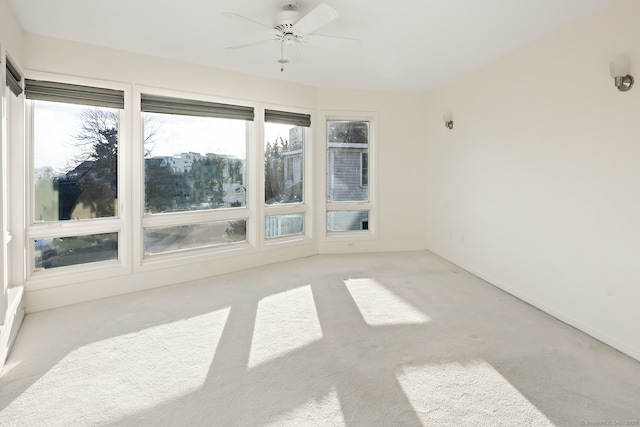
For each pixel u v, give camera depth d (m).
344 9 2.70
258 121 4.46
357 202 5.36
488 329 2.73
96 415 1.75
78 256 3.39
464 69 4.15
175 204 4.00
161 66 3.70
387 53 3.63
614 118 2.47
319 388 1.97
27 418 1.73
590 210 2.66
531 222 3.28
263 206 4.61
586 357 2.32
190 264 4.00
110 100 3.43
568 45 2.86
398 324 2.81
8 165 2.92
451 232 4.76
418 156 5.41
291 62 3.91
